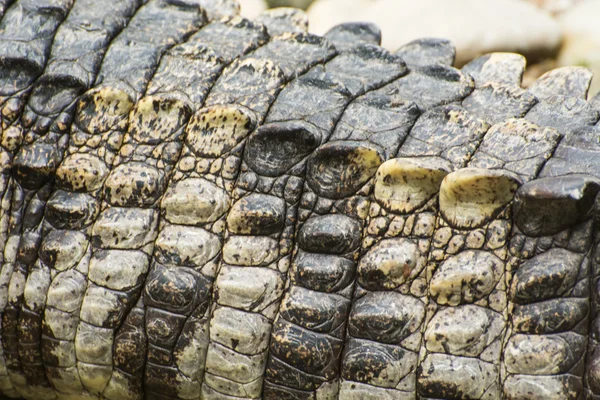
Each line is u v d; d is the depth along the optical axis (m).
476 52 15.66
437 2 15.98
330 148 7.70
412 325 7.50
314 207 7.86
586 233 7.11
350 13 17.00
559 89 9.03
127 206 8.28
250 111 8.22
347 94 8.39
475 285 7.31
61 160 8.56
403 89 8.60
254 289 7.85
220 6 10.49
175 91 8.48
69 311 8.45
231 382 8.09
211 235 8.08
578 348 7.09
